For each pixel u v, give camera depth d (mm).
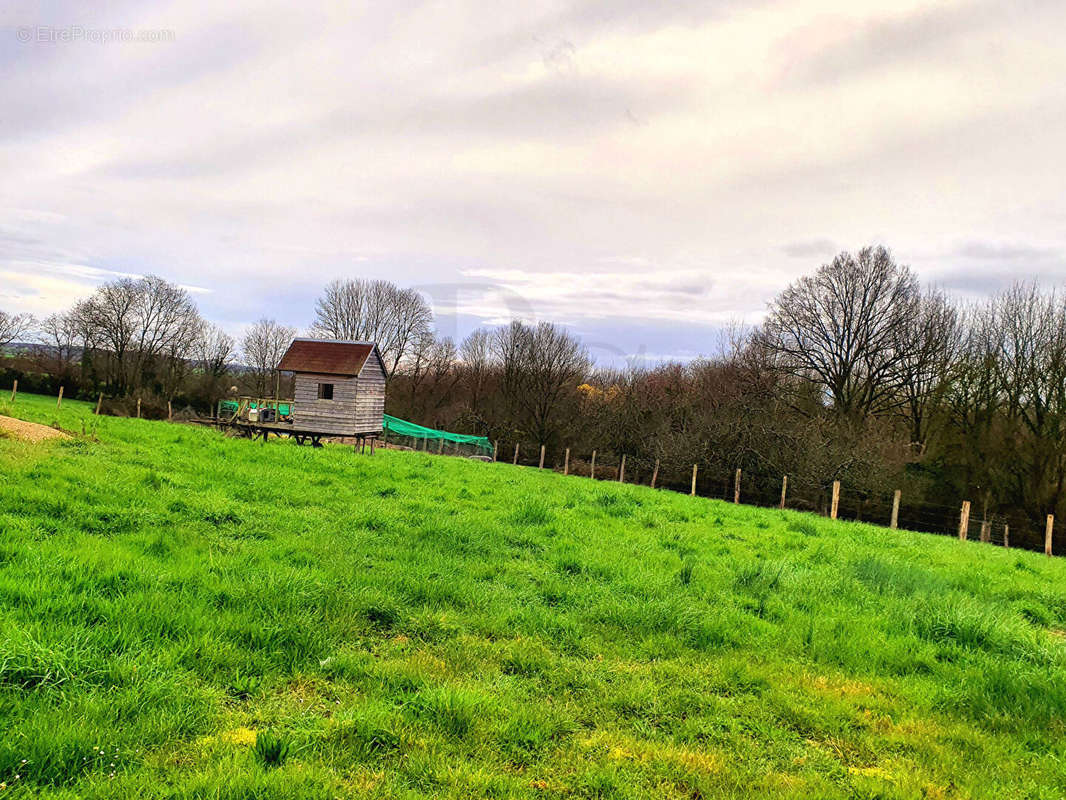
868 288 40469
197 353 64312
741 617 7969
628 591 8711
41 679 4469
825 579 10352
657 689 5852
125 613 5668
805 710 5621
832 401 41281
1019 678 6445
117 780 3664
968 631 7770
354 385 27234
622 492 20000
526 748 4648
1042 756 5184
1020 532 31422
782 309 43125
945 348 38094
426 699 4957
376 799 3822
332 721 4605
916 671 6875
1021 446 32688
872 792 4418
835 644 7281
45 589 5844
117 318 60656
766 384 41719
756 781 4461
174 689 4664
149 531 8891
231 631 5770
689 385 46219
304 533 10047
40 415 21734
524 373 48469
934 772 4809
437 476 19016
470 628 6867
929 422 37875
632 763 4598
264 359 71000
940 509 33750
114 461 13531
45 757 3717
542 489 18891
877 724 5551
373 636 6383
